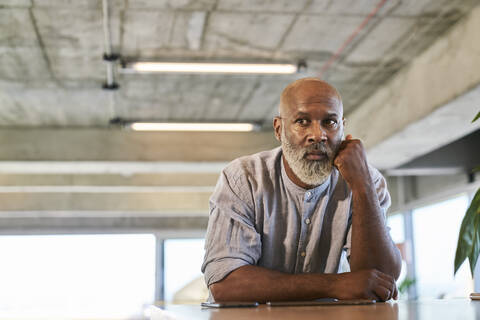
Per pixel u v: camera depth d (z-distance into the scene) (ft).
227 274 5.51
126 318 44.75
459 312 3.00
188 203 38.65
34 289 44.39
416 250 32.42
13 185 31.71
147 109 24.85
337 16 16.30
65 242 45.16
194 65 19.21
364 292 4.97
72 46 18.21
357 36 17.71
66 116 25.46
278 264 6.08
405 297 32.09
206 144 27.48
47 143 26.73
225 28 17.02
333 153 5.69
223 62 19.29
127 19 16.35
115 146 27.04
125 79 21.35
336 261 6.06
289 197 5.99
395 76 20.84
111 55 18.58
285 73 19.93
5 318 43.65
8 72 20.39
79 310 44.55
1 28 16.85
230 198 5.89
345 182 6.12
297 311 3.51
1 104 23.76
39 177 31.94
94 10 15.75
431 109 18.22
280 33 17.43
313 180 5.68
